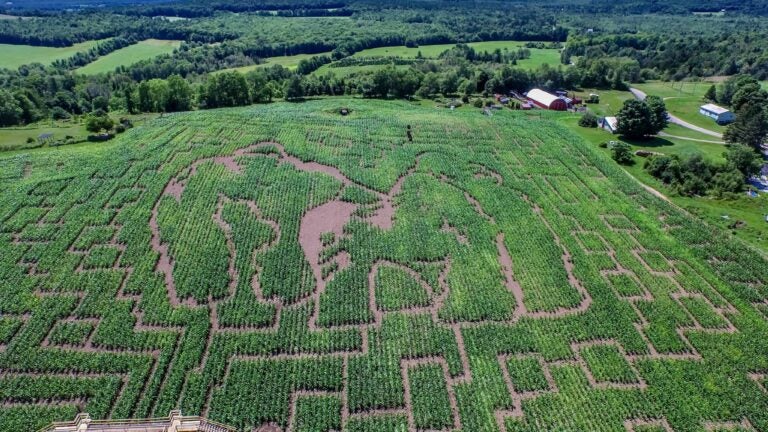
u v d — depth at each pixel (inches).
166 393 2089.1
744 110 4655.5
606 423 2014.0
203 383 2137.1
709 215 3476.9
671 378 2204.7
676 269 2947.8
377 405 2074.3
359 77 7057.1
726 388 2159.2
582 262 2965.1
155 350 2294.5
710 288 2792.8
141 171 3742.6
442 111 5659.5
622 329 2464.3
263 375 2181.3
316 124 4854.8
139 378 2143.2
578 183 3909.9
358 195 3590.1
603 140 4909.0
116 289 2613.2
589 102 6624.0
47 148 4323.3
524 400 2100.1
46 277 2679.6
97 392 2080.5
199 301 2576.3
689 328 2508.6
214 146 4215.1
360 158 4156.0
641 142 4847.4
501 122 5167.3
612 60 7810.0
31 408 2016.5
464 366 2269.9
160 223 3164.4
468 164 4141.2
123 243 2982.3
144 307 2514.8
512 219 3383.4
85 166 3806.6
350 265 2878.9
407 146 4424.2
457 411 2069.4
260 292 2667.3
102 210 3255.4
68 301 2516.0
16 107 5196.9
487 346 2352.4
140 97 5895.7
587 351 2335.1
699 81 7839.6
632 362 2303.2
